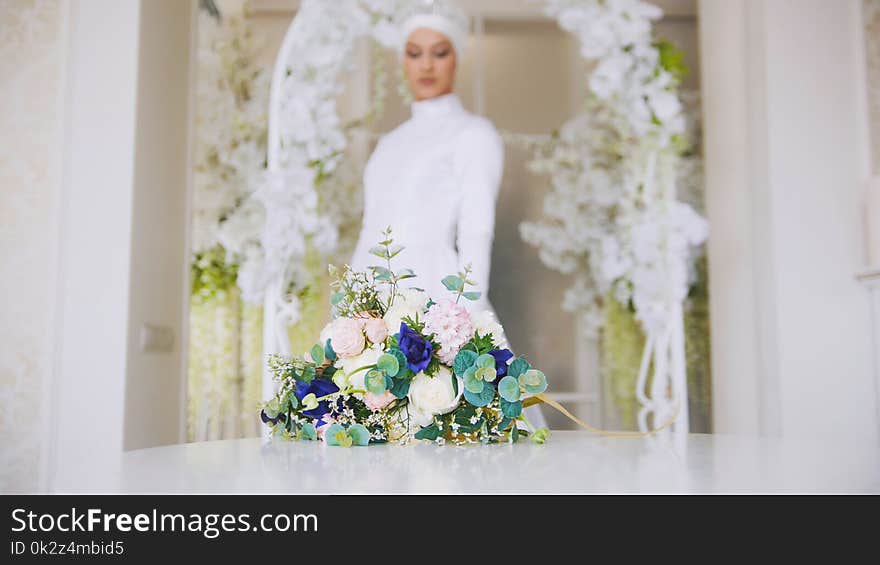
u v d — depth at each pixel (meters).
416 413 1.34
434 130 2.72
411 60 2.80
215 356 3.66
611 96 3.13
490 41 4.19
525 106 4.16
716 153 3.45
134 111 2.76
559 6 2.98
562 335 4.06
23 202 2.72
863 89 2.89
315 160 2.89
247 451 1.26
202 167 3.70
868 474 0.98
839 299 2.83
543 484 0.87
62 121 2.74
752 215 3.05
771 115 2.90
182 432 3.29
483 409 1.37
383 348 1.37
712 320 3.49
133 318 2.75
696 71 4.21
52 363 2.66
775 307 2.84
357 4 2.90
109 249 2.71
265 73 3.82
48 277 2.70
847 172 2.88
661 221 3.02
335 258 3.85
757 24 3.02
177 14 3.24
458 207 2.62
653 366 3.86
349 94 4.07
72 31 2.78
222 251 3.69
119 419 2.65
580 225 3.93
